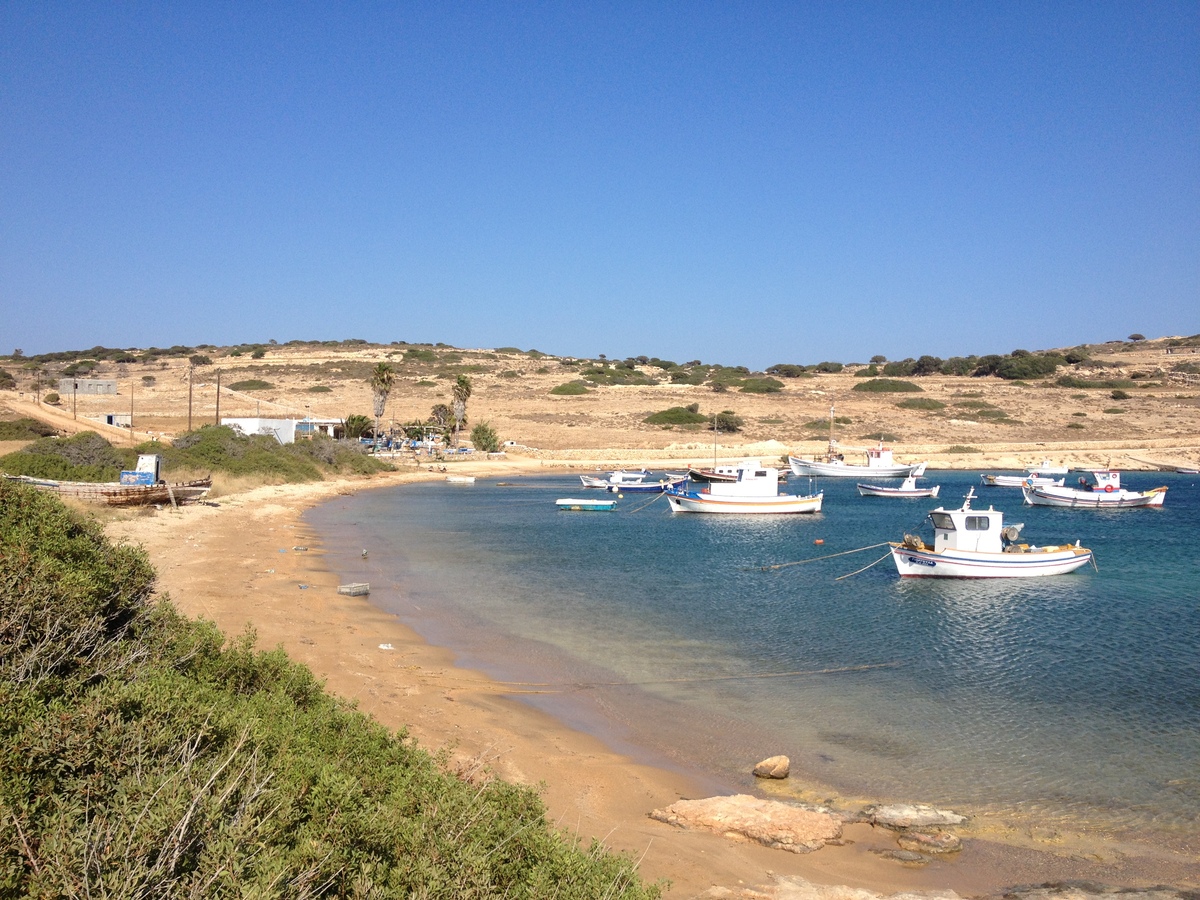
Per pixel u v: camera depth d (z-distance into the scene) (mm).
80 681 7820
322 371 164375
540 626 23797
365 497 65875
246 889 5270
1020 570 34406
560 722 15680
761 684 18672
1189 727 15945
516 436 123062
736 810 11688
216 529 37594
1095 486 73188
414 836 7180
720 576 33781
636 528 51625
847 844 11078
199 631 11719
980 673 19766
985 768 13898
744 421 131250
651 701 17312
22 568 8953
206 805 6000
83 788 6168
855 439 120938
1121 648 22438
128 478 41406
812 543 45312
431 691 16750
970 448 112875
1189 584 33281
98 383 116812
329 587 27438
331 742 9453
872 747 14859
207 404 114500
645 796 12430
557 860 7695
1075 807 12406
